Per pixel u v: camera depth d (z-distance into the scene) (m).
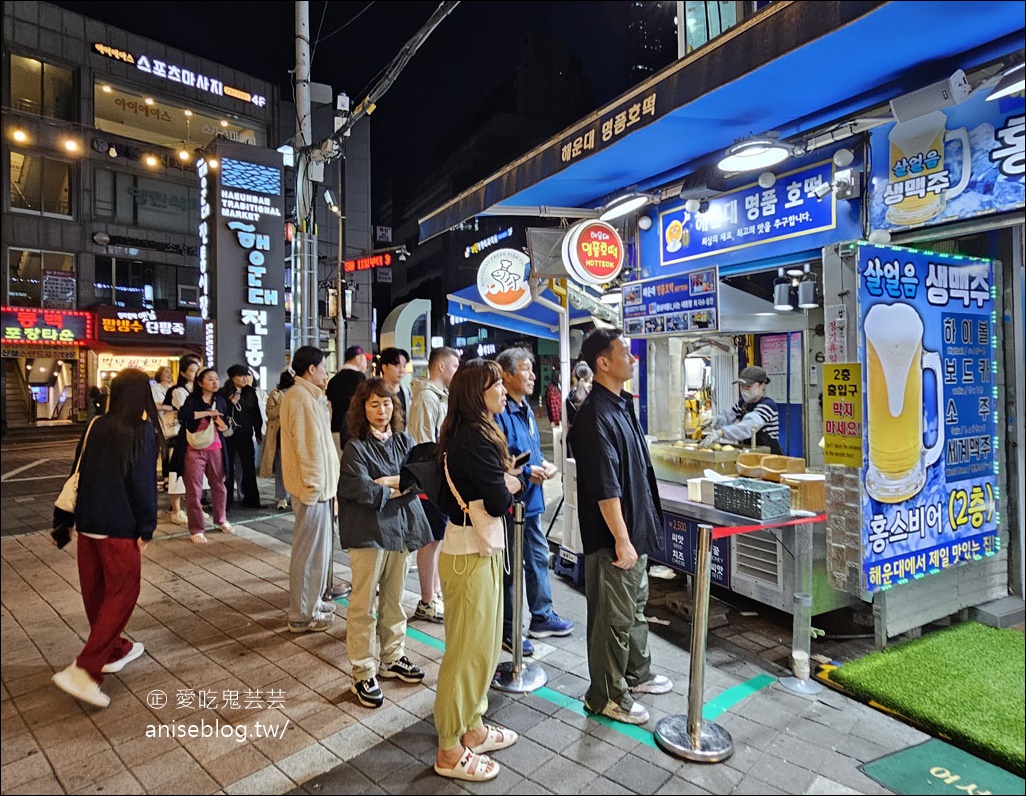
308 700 3.07
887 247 3.34
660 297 4.68
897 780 2.43
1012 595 3.99
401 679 3.25
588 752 2.64
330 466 3.89
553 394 8.27
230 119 22.19
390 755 2.63
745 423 4.63
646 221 5.39
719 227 4.77
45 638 3.70
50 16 18.03
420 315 14.88
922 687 3.01
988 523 3.79
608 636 2.81
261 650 3.61
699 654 2.61
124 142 19.31
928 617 3.59
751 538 3.77
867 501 3.24
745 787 2.40
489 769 2.47
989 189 3.21
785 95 3.33
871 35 2.68
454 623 2.47
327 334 22.88
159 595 4.48
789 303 4.57
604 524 2.77
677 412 5.60
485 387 2.54
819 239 4.05
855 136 3.78
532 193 5.24
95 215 18.91
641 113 3.28
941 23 2.58
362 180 24.02
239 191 9.23
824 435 3.40
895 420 3.34
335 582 4.69
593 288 6.07
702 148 4.21
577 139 3.73
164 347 19.22
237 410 7.19
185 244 20.69
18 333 16.58
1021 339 3.84
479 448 2.44
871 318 3.24
